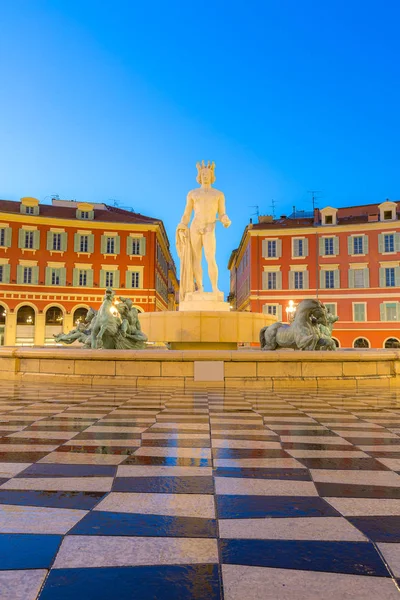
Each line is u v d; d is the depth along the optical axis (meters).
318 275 49.91
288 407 7.46
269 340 13.61
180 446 4.47
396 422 6.00
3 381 11.88
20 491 3.05
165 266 64.81
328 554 2.15
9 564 2.04
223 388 10.55
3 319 47.72
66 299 48.81
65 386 10.76
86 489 3.11
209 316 14.05
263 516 2.64
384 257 48.09
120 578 1.92
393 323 47.34
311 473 3.56
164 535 2.36
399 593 1.82
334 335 48.78
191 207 15.54
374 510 2.76
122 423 5.76
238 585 1.87
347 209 52.94
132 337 14.16
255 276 51.44
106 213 52.50
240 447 4.45
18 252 47.88
